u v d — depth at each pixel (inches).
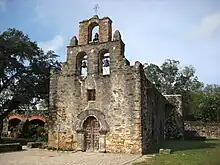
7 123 1704.0
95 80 791.1
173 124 1376.7
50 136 815.1
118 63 769.6
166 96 1423.5
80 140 772.0
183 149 812.6
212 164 342.3
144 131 749.9
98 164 524.7
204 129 1467.8
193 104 1939.0
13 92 1082.1
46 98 1125.7
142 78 762.2
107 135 743.1
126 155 676.7
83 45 829.2
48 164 525.3
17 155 675.4
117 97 752.3
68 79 826.8
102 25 821.9
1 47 1021.2
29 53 1069.8
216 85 2226.9
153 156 653.3
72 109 803.4
